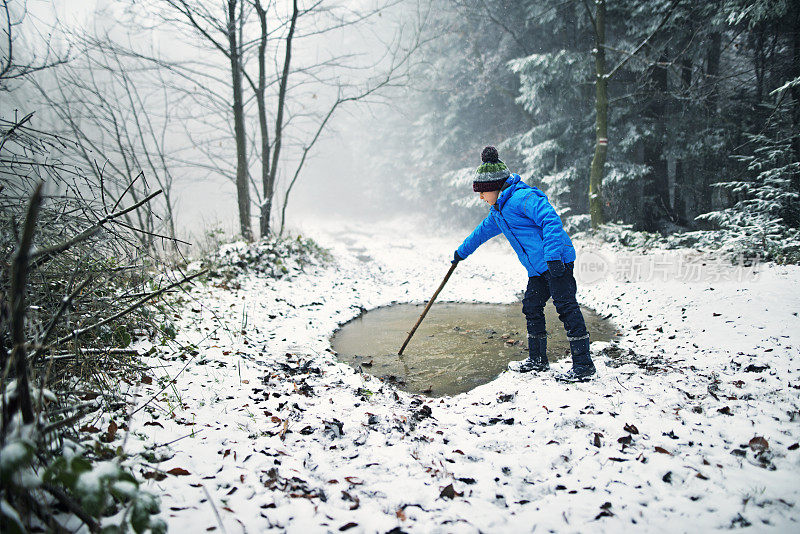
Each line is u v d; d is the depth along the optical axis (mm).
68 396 2191
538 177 13023
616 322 4891
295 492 1799
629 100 11289
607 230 9617
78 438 1750
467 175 14664
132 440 2086
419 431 2430
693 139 10797
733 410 2412
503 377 3318
